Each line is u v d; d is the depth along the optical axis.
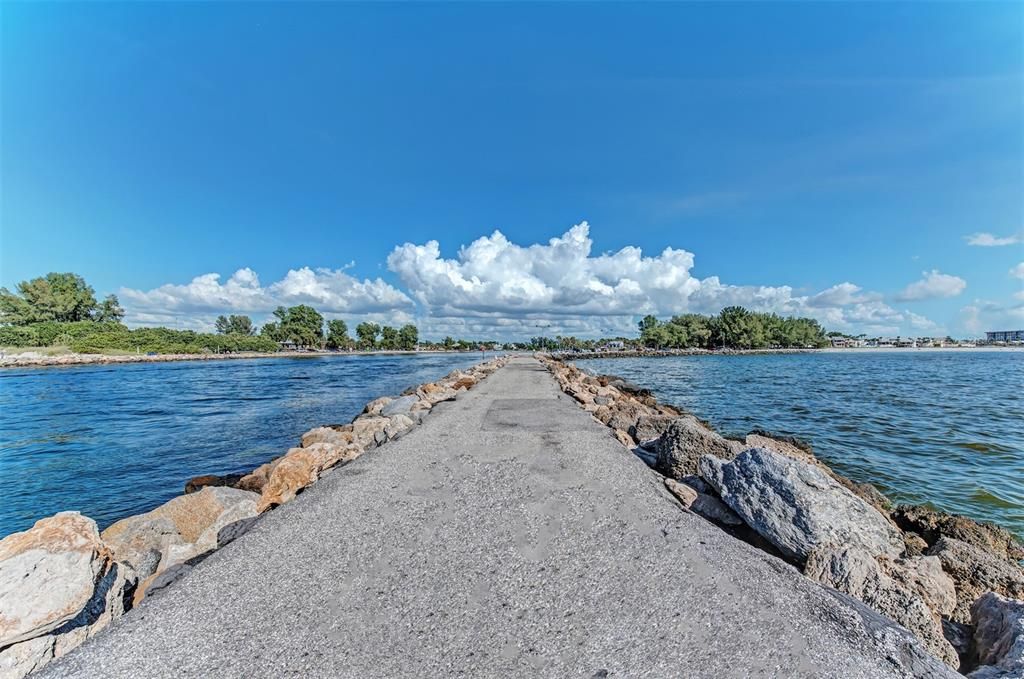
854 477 9.73
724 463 5.06
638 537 4.07
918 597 3.16
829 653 2.59
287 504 4.89
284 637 2.75
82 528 3.33
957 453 11.90
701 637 2.72
